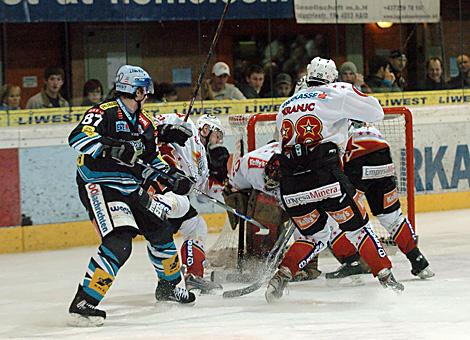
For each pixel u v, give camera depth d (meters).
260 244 13.51
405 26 21.45
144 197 10.58
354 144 12.88
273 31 20.52
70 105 18.80
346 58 21.14
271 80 20.52
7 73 18.39
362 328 9.45
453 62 21.84
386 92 21.27
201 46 20.02
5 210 17.84
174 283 11.24
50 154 18.20
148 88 10.46
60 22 18.86
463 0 21.88
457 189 21.33
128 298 12.14
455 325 9.45
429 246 16.20
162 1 19.67
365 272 13.20
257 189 13.30
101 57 19.22
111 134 10.26
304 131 10.99
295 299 11.55
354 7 21.06
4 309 11.82
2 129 17.91
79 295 10.13
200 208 19.28
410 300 11.20
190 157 12.19
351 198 11.04
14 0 18.53
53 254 17.42
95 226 10.32
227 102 20.12
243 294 11.74
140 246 17.98
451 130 21.27
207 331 9.53
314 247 11.30
